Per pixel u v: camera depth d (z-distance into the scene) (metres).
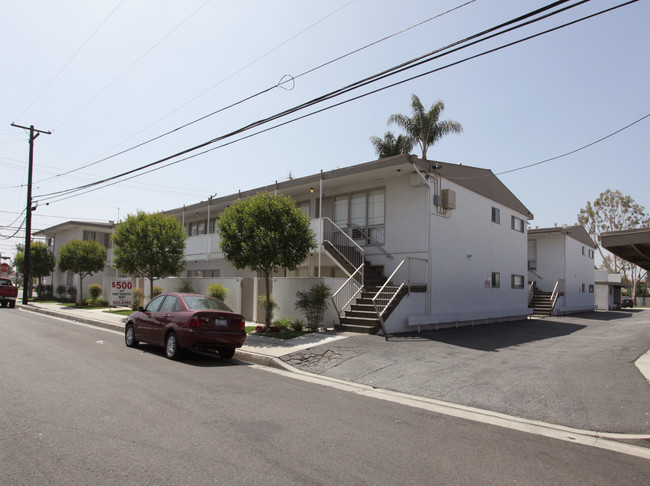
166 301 11.42
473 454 5.01
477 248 20.12
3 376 7.75
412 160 15.75
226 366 9.94
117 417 5.68
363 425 5.91
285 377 9.09
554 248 31.34
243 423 5.68
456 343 13.03
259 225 13.67
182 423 5.55
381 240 18.14
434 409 7.07
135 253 19.06
